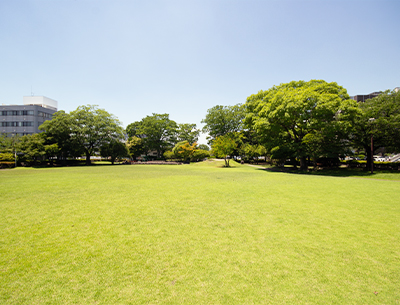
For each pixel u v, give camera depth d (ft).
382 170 65.31
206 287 9.21
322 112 62.08
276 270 10.53
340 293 8.81
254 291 8.93
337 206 22.71
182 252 12.36
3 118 172.65
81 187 34.37
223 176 53.88
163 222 17.58
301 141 80.74
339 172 69.46
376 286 9.29
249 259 11.58
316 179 47.60
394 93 66.13
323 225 16.93
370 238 14.42
